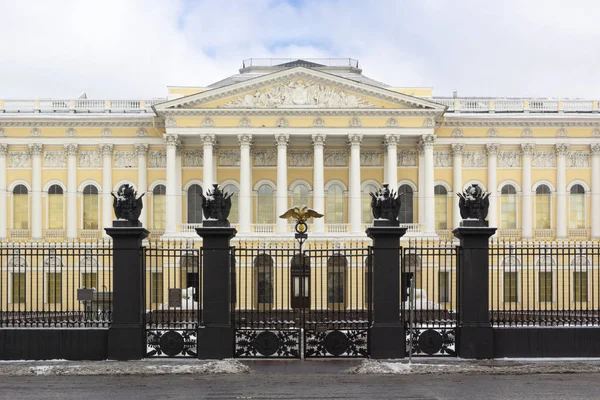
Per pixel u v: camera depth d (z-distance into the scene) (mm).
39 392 19750
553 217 67562
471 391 19766
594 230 67188
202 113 63250
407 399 18844
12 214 67062
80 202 67188
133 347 23797
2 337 24094
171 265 56906
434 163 67688
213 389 20078
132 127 67188
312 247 60219
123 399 18938
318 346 24625
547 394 19406
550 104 68375
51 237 66875
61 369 22359
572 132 67500
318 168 63625
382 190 24578
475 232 24125
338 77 63125
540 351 24219
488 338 24031
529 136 67500
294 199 67438
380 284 24031
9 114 66562
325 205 67500
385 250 24094
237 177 67438
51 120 66438
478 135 67438
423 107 63344
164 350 24266
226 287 24000
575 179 67812
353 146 63781
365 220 67500
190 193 67188
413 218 66875
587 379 21344
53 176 67250
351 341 24656
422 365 22766
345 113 63406
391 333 23891
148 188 67250
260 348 24516
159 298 56188
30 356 24094
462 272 24188
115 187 67312
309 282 25891
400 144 67125
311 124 63531
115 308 23906
